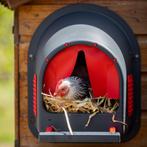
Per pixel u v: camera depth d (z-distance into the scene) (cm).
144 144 463
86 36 438
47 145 470
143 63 462
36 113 450
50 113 435
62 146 469
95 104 436
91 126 434
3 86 1112
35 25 467
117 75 434
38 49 458
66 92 437
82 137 428
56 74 439
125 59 445
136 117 460
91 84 438
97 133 429
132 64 456
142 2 462
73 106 437
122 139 451
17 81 470
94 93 438
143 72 462
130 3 462
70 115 434
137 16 462
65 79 439
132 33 461
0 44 936
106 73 436
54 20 462
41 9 466
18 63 470
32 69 466
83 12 461
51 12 465
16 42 470
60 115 434
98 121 433
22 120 471
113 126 433
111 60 433
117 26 458
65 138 428
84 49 436
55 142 434
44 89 439
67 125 434
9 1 461
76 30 446
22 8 468
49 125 436
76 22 454
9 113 1107
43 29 464
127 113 438
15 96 471
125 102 434
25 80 470
